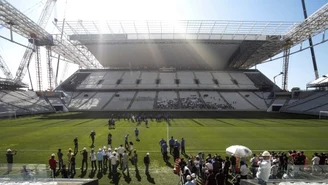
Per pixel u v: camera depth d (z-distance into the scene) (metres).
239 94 68.38
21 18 47.06
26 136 26.25
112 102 63.97
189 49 75.31
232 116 48.22
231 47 72.75
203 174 11.87
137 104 62.53
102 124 36.78
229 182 12.09
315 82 62.97
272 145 21.39
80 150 19.97
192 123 37.72
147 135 26.84
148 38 67.44
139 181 12.70
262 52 76.38
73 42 69.81
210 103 62.81
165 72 82.56
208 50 75.75
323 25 51.62
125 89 71.56
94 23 60.47
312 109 51.88
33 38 58.78
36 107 56.66
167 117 43.22
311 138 24.67
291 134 27.19
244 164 11.45
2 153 18.77
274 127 33.06
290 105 58.84
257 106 61.69
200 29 64.06
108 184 12.27
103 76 79.44
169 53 78.50
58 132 29.00
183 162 14.01
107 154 15.28
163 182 12.55
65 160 16.86
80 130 30.59
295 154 14.09
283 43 65.56
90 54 81.69
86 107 61.59
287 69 72.31
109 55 80.12
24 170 10.04
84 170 14.54
